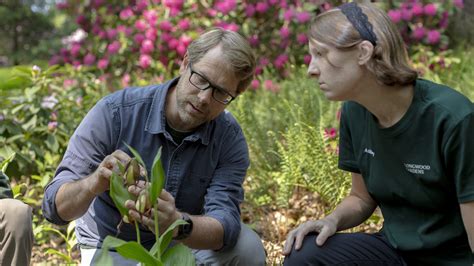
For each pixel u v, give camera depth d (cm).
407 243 232
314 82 465
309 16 568
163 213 207
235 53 228
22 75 432
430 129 218
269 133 380
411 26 577
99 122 244
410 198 229
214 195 252
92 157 242
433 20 578
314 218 350
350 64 216
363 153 238
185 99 235
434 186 223
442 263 230
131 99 248
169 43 567
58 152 412
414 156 223
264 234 338
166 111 246
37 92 429
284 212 359
